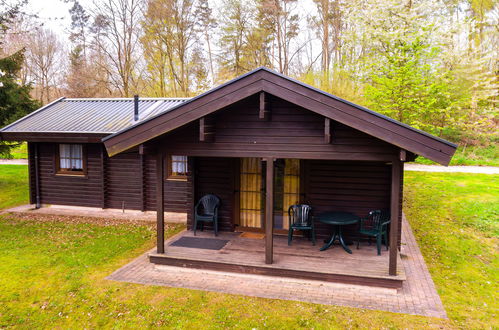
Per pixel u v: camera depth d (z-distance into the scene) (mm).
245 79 5238
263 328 4473
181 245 6859
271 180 5730
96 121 10398
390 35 13570
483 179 13500
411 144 4703
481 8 19375
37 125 10445
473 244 7434
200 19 25812
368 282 5348
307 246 6750
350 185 7012
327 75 19375
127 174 10711
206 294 5344
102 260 6797
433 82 13961
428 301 5086
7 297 5359
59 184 11227
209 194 7918
